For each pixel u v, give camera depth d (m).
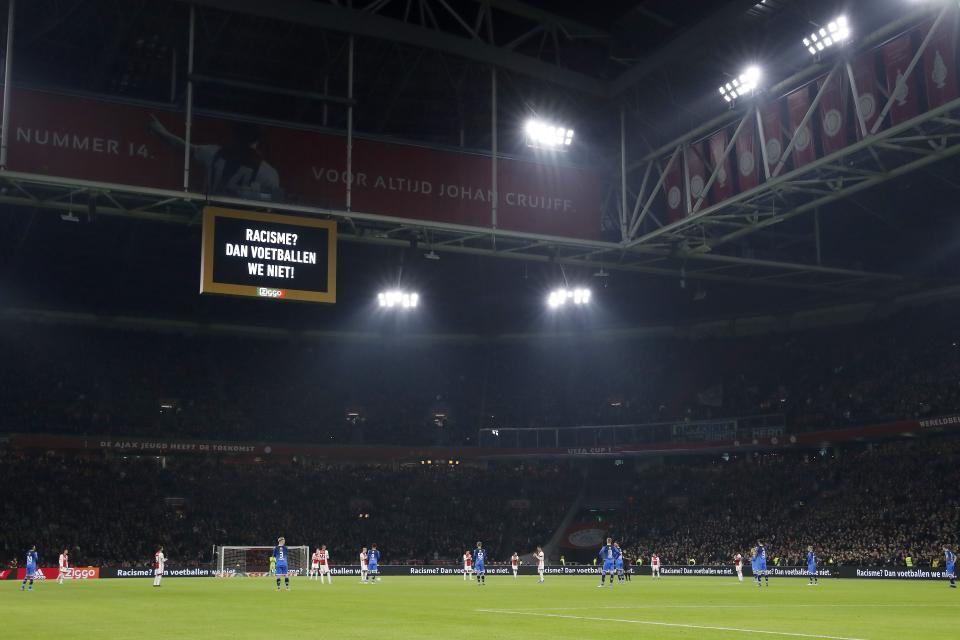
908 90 37.19
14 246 65.00
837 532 62.88
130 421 73.44
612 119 52.50
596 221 50.22
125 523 66.06
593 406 83.31
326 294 42.50
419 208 45.75
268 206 42.53
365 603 31.23
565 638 18.41
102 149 40.50
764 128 43.75
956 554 54.91
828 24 38.66
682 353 84.50
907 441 68.56
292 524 71.06
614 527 75.31
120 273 71.38
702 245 50.28
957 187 52.59
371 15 44.03
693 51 45.06
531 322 88.00
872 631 20.62
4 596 36.28
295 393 81.56
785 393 75.75
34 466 67.62
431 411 83.75
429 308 83.56
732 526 69.25
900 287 69.31
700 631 20.20
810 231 60.78
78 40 45.62
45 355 75.31
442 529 74.75
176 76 45.22
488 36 46.94
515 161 48.41
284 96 51.62
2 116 38.84
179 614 25.64
